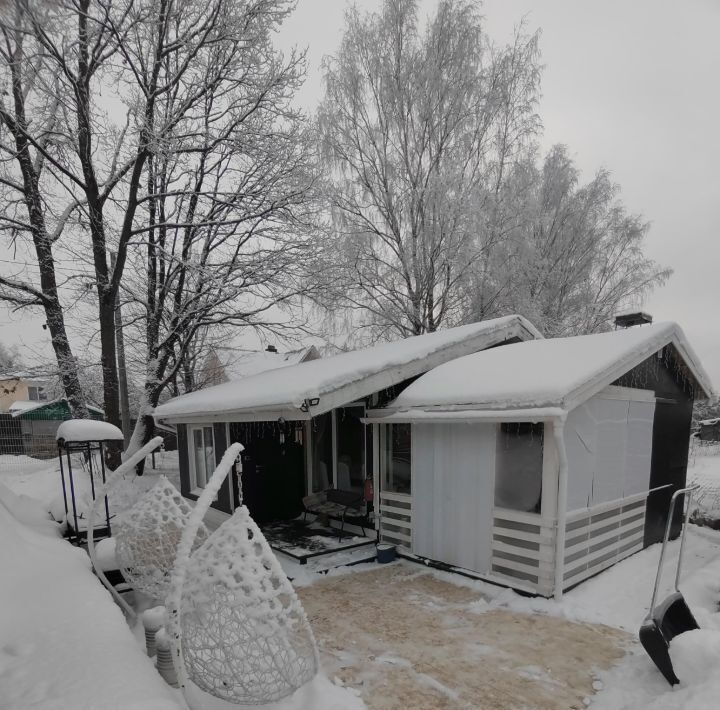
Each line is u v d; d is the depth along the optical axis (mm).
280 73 10469
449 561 5414
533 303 12617
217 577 2289
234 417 6840
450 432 5387
